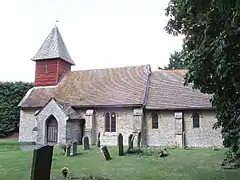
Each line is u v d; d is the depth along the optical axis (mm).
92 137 27688
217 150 21250
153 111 26922
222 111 9016
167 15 11914
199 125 25828
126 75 30672
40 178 5887
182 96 27000
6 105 36406
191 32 9797
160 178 10133
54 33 34344
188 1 5809
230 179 9602
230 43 6473
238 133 8312
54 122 27953
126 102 27000
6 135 35969
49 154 6113
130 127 26906
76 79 32344
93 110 28125
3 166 13039
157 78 29906
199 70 7391
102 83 30578
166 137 26250
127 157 16594
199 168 12211
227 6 4418
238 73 6898
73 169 12328
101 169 12320
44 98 30969
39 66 33375
